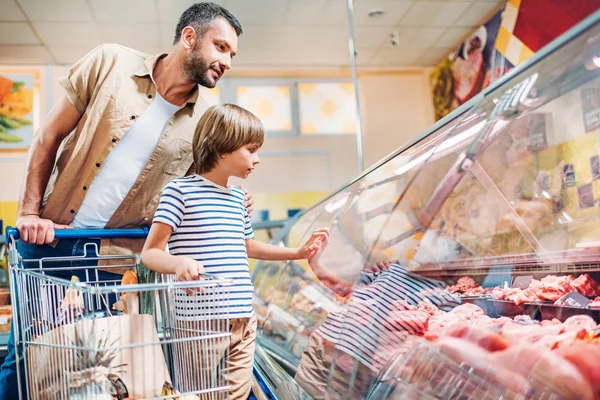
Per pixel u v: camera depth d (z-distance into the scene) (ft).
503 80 4.33
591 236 4.23
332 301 5.10
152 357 4.34
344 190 6.65
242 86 17.78
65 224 6.49
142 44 15.37
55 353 4.20
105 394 3.98
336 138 18.08
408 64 18.03
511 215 4.80
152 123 6.29
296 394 4.62
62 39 14.74
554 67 3.67
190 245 5.03
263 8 13.53
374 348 4.12
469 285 4.72
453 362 3.41
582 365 2.75
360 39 15.71
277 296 6.72
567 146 4.20
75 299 4.28
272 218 17.30
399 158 5.66
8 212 15.51
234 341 4.94
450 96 16.92
